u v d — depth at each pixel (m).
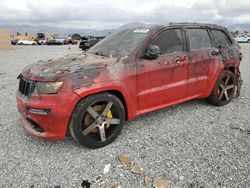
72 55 4.49
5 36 30.62
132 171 3.12
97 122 3.62
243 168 3.17
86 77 3.43
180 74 4.51
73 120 3.41
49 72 3.40
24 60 16.12
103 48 4.51
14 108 5.50
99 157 3.46
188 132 4.22
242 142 3.86
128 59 3.85
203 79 4.96
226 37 5.63
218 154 3.51
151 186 2.85
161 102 4.38
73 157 3.47
